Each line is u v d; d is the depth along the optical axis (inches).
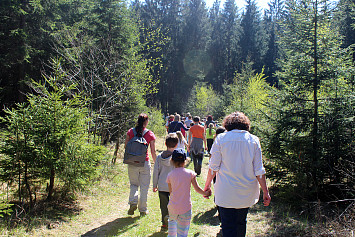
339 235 149.7
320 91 258.7
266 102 271.9
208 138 410.3
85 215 203.9
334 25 267.3
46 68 557.9
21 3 512.7
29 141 200.1
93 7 603.5
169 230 143.4
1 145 197.8
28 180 207.5
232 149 119.0
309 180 221.1
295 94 256.8
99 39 497.4
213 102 1210.0
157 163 177.9
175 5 2041.1
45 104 211.5
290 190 220.2
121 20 600.1
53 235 164.9
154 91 508.4
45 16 545.3
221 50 2285.9
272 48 2054.6
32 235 159.9
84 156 216.2
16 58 499.2
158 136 770.2
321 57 246.4
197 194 268.4
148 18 1857.8
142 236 169.2
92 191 254.2
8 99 550.0
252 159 118.3
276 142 243.9
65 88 223.9
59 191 229.3
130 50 557.3
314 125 237.8
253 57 2117.4
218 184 121.6
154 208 226.4
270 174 245.1
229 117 130.3
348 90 246.4
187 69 2038.6
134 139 202.8
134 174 206.8
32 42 547.2
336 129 225.6
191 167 395.9
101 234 171.6
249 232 173.5
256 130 271.3
